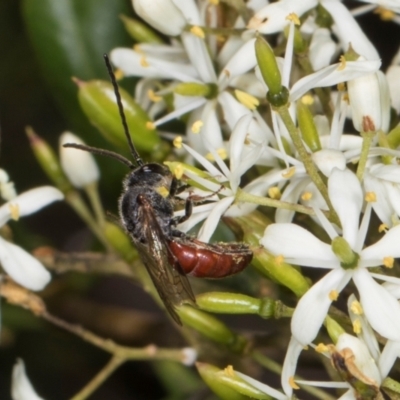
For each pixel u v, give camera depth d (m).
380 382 0.15
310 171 0.15
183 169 0.16
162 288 0.16
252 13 0.17
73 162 0.17
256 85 0.17
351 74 0.16
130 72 0.17
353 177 0.15
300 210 0.16
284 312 0.16
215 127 0.17
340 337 0.15
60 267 0.17
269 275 0.16
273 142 0.16
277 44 0.17
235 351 0.16
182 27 0.17
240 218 0.16
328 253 0.15
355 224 0.15
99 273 0.18
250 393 0.16
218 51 0.17
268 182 0.16
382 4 0.16
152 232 0.16
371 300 0.15
